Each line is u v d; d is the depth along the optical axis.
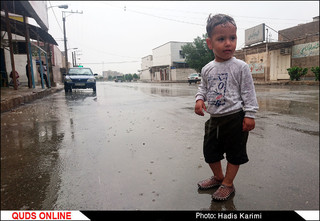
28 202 1.71
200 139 3.21
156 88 16.59
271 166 2.31
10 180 2.04
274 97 8.34
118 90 14.73
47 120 4.52
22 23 10.22
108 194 1.79
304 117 4.72
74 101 7.86
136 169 2.23
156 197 1.75
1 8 9.18
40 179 2.05
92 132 3.62
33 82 11.44
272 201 1.71
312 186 1.92
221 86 1.71
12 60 9.38
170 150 2.76
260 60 21.75
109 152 2.71
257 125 4.06
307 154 2.64
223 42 1.65
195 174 2.12
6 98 6.19
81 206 1.65
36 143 3.07
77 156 2.59
